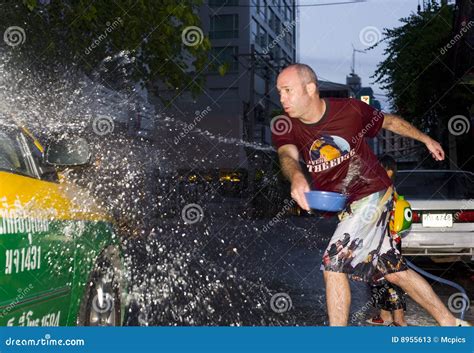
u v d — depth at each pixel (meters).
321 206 3.46
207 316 5.79
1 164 3.46
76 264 3.87
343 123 3.75
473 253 8.27
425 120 24.80
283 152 3.80
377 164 3.86
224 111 49.62
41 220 3.45
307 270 9.23
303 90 3.68
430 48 23.92
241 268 8.91
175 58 11.53
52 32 11.59
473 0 17.61
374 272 3.87
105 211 4.49
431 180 9.16
